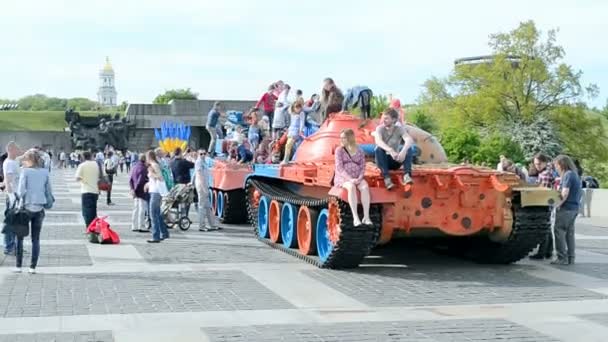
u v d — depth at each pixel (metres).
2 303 8.71
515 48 48.81
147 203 16.61
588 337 7.41
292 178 12.97
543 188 11.58
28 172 10.66
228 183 18.45
